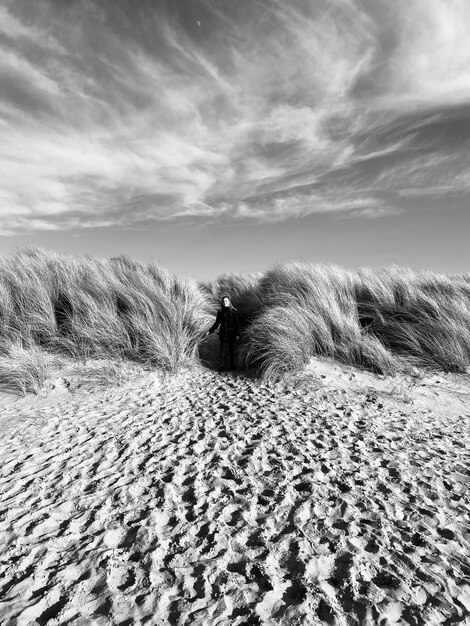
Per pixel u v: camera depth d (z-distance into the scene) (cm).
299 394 558
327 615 184
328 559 225
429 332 728
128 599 194
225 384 611
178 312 775
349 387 592
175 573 212
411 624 180
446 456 371
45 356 637
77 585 203
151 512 269
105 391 554
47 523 257
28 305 705
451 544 239
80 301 732
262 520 262
